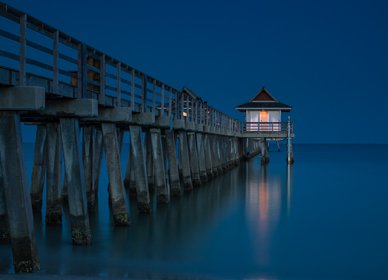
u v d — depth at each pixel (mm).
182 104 21828
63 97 10531
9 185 8445
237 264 11250
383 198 23016
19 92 8492
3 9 8211
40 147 17047
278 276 10461
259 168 42062
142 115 15820
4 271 9445
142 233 13711
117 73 13500
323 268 11102
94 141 19453
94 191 17875
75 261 10703
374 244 13430
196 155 25312
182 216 16922
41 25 9383
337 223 16391
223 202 20922
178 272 10391
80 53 11156
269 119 45094
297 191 25516
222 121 34281
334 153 96625
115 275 9898
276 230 15125
